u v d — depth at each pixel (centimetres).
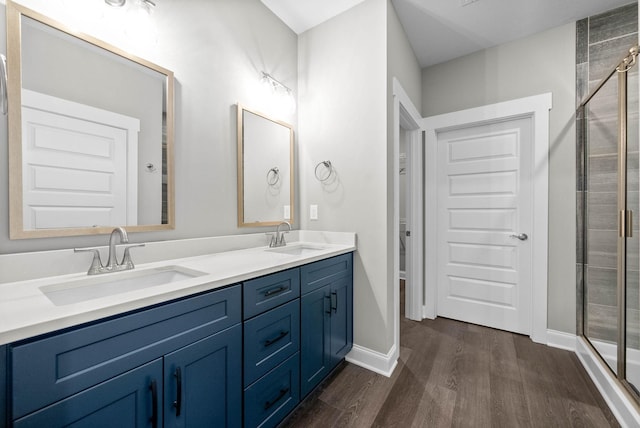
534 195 221
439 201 272
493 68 241
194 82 152
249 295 114
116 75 121
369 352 187
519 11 199
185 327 91
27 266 97
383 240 182
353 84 195
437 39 232
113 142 120
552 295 216
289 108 210
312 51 218
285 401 132
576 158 206
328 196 207
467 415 142
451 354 204
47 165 103
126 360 77
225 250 164
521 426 135
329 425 137
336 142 203
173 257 139
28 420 61
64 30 107
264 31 195
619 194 158
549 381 170
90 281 103
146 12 125
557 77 214
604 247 185
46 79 103
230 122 172
